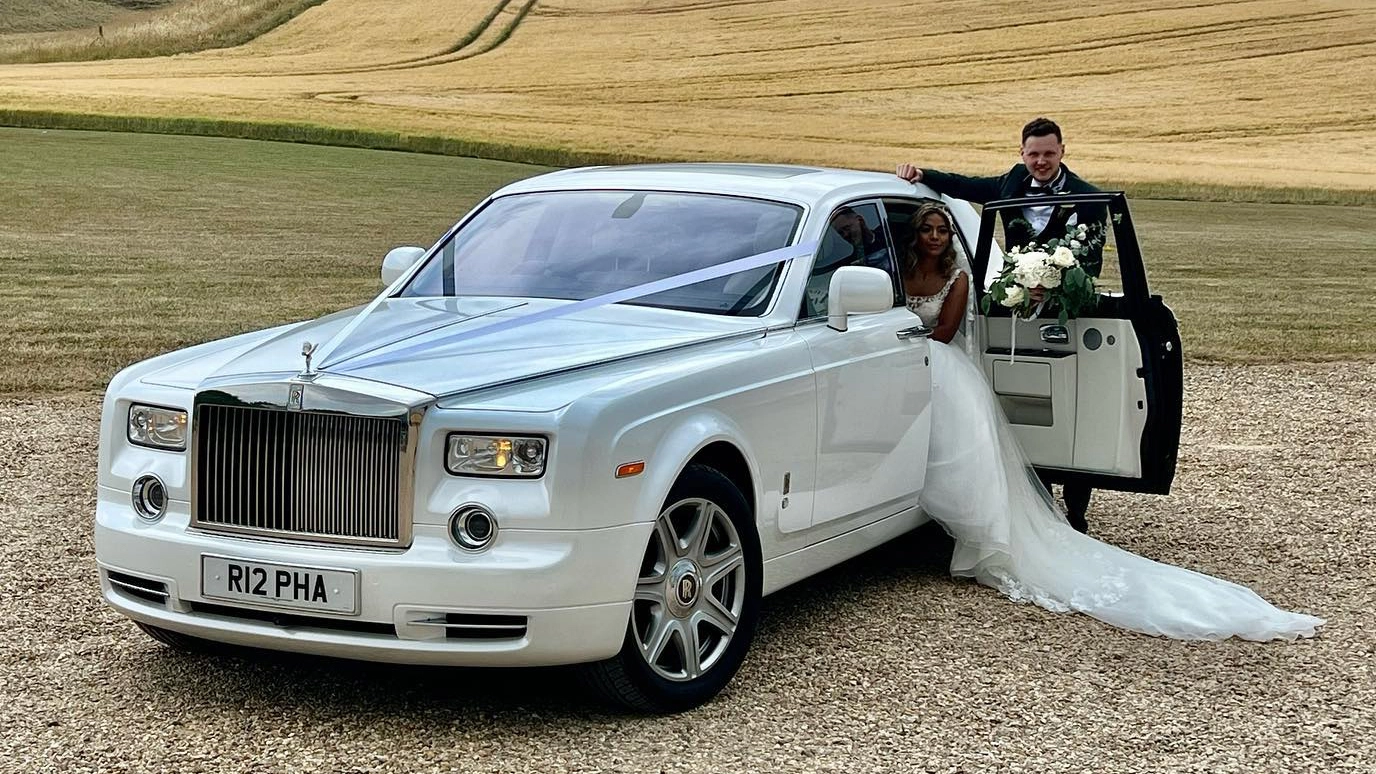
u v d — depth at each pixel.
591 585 3.92
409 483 3.90
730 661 4.46
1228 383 11.56
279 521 4.05
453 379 4.06
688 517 4.39
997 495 5.71
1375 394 11.09
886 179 6.12
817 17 73.88
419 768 3.85
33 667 4.61
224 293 16.48
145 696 4.37
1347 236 31.72
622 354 4.34
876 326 5.39
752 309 4.94
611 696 4.17
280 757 3.91
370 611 3.89
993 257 6.62
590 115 54.75
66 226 25.89
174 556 4.11
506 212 5.65
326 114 53.44
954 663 4.84
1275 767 3.99
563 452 3.89
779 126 52.28
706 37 70.62
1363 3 70.88
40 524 6.45
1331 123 52.56
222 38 77.38
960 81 60.47
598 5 78.94
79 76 65.94
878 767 3.92
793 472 4.80
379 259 21.72
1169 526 6.99
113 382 4.48
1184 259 24.86
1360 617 5.54
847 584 5.85
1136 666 4.87
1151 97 57.09
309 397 3.98
